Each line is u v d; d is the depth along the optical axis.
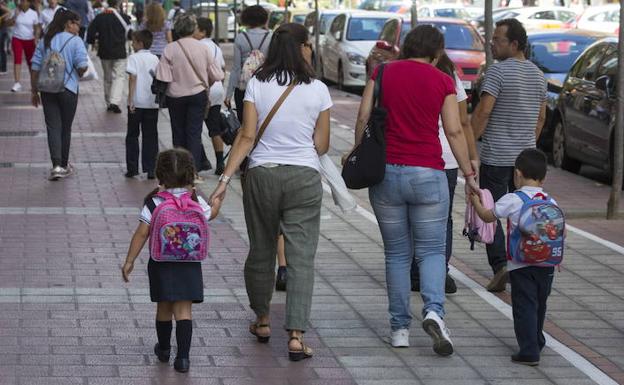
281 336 14.23
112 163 27.88
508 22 16.42
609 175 27.62
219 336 14.16
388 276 13.95
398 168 13.54
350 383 12.55
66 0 52.94
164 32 39.56
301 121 13.32
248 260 13.77
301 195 13.30
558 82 32.19
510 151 16.50
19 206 22.17
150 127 25.73
